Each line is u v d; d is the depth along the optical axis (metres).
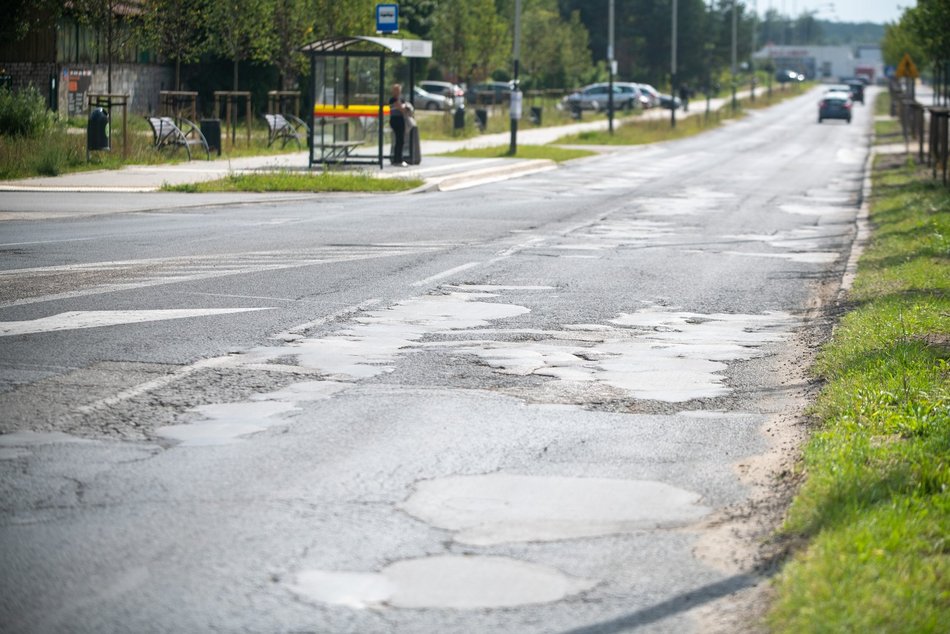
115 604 5.96
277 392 10.29
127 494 7.64
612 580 6.40
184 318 13.31
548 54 106.00
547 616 5.92
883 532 6.56
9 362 11.05
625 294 16.02
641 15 153.25
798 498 7.45
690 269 18.64
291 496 7.66
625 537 7.06
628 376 11.30
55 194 28.25
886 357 11.27
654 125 76.25
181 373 10.84
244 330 12.75
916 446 8.37
